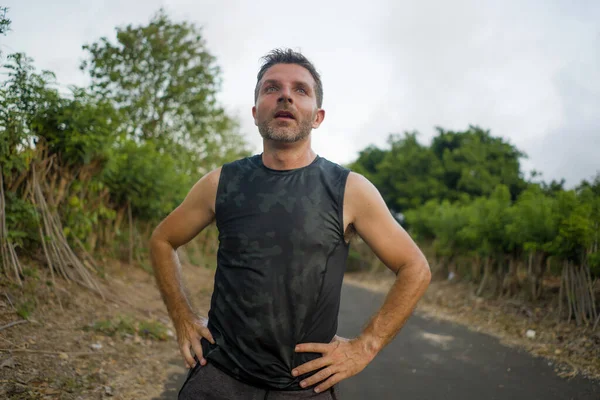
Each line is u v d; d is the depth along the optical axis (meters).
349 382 3.76
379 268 15.99
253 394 1.55
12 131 4.25
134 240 7.56
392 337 1.61
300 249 1.55
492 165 17.05
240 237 1.59
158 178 7.27
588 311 5.87
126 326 4.27
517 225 7.42
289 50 1.74
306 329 1.56
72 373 3.09
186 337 1.71
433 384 3.82
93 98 5.25
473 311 7.45
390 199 20.16
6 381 2.71
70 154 5.02
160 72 11.76
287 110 1.61
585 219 5.92
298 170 1.65
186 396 1.62
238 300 1.57
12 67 4.10
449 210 11.29
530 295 7.30
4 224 4.17
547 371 4.29
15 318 3.64
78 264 5.04
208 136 13.37
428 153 18.98
